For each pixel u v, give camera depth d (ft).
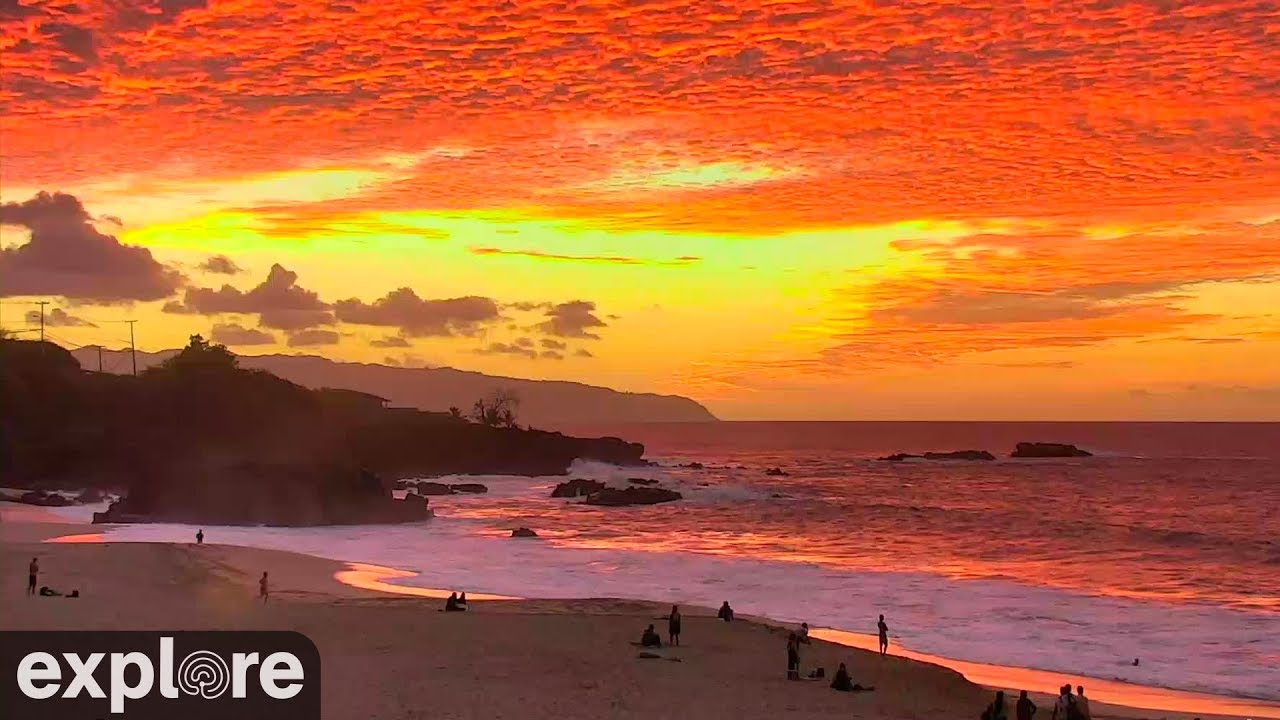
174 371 531.91
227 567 194.49
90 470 455.63
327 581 186.70
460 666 105.09
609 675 104.42
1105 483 591.37
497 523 360.07
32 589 147.74
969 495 508.94
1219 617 161.58
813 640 129.49
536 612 144.97
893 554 264.52
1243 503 454.40
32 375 514.27
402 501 370.12
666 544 288.30
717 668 111.14
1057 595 184.55
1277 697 111.86
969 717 95.25
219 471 346.74
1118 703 108.27
